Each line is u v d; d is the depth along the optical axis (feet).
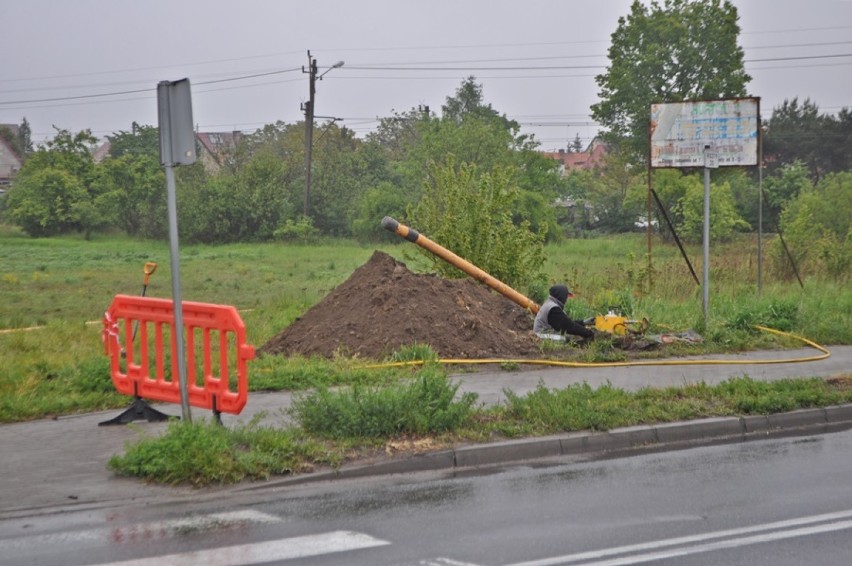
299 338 45.14
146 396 31.86
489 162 184.55
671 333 49.32
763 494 25.11
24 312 69.26
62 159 207.10
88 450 28.37
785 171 184.14
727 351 47.01
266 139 265.54
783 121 224.94
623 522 22.53
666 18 174.29
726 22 174.81
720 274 75.66
